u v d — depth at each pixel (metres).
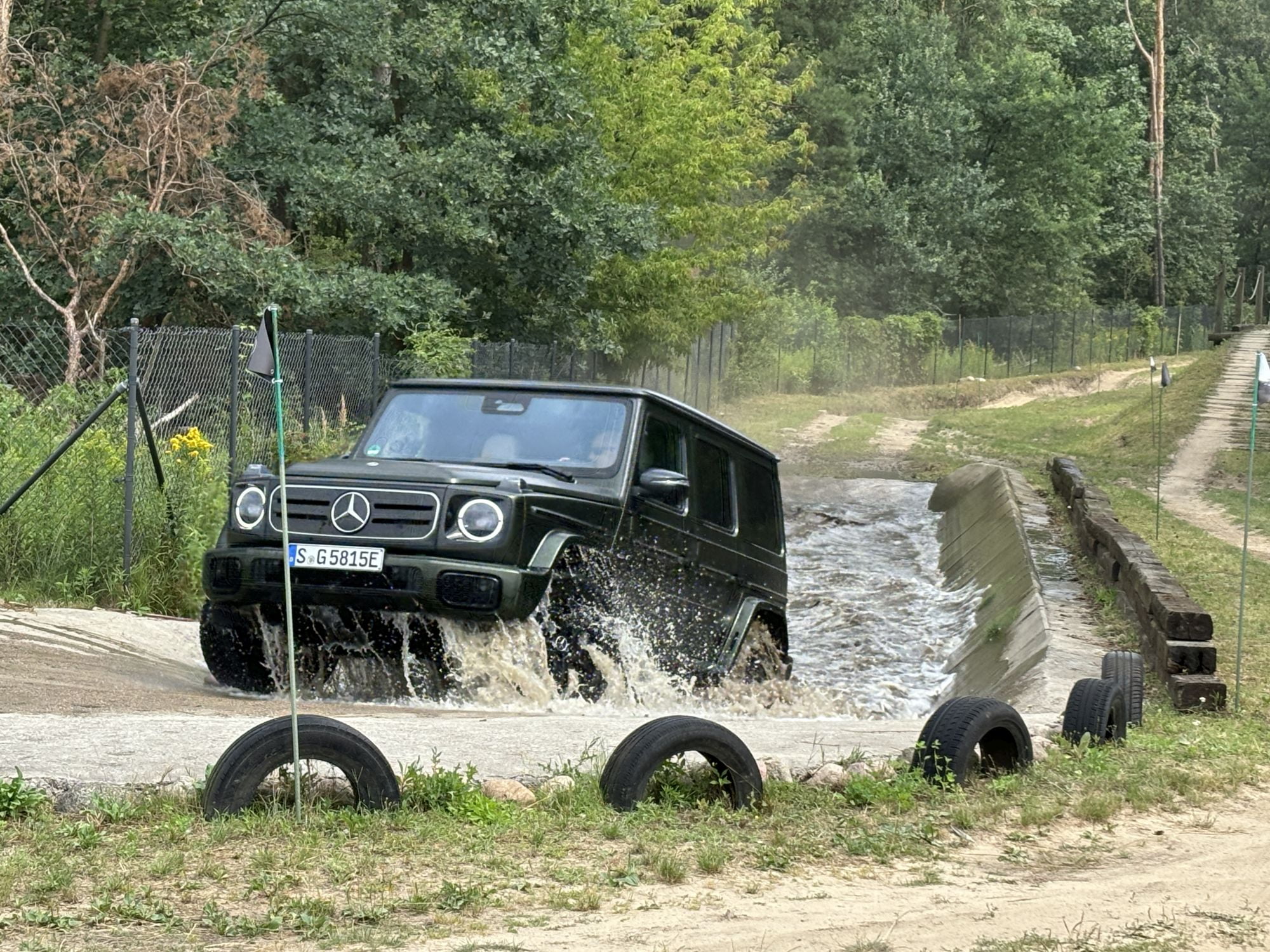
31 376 31.44
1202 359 97.56
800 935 9.02
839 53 117.50
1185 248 153.38
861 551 41.03
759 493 20.03
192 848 9.70
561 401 17.34
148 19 47.66
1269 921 10.23
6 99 41.66
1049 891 10.73
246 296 42.47
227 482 25.48
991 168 121.75
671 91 65.75
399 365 39.62
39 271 43.28
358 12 49.06
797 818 12.15
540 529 15.40
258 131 47.88
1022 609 27.50
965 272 121.38
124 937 8.05
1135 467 60.59
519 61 52.53
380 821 10.61
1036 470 58.38
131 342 22.39
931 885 10.68
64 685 15.10
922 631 31.00
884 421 79.94
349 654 16.22
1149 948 9.22
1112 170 138.00
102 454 24.08
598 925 8.92
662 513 17.19
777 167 105.81
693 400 77.81
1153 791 14.47
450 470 15.73
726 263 71.06
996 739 14.91
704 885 10.07
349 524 15.26
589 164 54.91
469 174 50.38
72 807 10.55
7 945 7.77
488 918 8.91
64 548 22.67
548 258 53.09
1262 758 17.17
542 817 11.27
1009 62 126.88
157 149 43.19
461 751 12.72
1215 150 170.38
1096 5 157.75
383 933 8.40
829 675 26.52
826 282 112.38
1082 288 139.12
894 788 13.17
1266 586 30.72
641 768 11.80
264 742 10.54
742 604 19.22
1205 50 167.25
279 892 8.99
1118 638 24.62
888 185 116.88
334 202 48.34
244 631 16.53
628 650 16.47
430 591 14.88
